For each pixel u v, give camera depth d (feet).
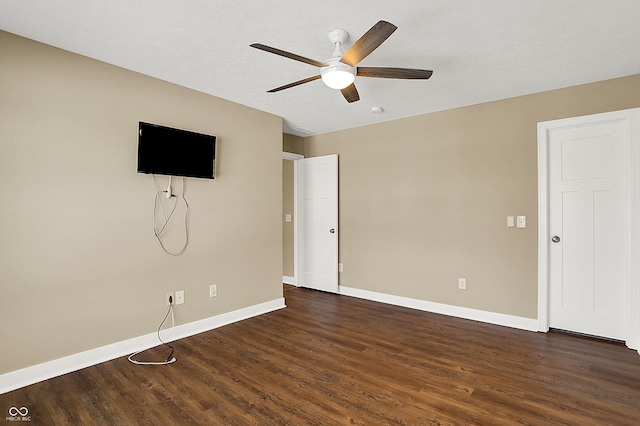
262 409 6.65
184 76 9.64
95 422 6.23
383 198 14.35
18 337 7.41
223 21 6.88
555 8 6.36
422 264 13.26
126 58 8.54
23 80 7.48
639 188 9.29
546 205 10.69
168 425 6.16
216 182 11.30
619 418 6.28
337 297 15.26
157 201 9.78
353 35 7.38
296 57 6.56
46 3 6.24
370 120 14.16
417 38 7.47
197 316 10.78
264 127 12.92
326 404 6.82
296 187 17.29
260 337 10.39
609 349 9.35
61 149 8.02
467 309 12.19
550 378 7.78
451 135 12.52
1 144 7.20
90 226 8.48
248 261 12.34
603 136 9.97
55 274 7.93
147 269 9.58
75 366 8.20
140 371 8.17
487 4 6.24
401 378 7.84
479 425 6.13
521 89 10.55
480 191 11.90
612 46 7.82
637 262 9.32
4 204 7.23
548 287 10.84
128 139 9.16
